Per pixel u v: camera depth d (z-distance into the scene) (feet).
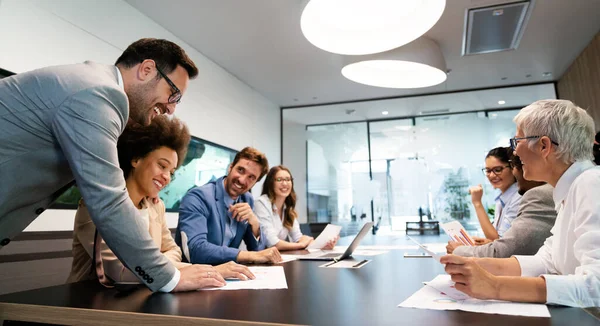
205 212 5.60
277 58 14.87
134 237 2.64
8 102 2.74
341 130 21.01
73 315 2.24
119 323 2.14
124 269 3.48
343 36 8.60
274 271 3.80
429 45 11.03
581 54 14.44
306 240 8.33
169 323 2.04
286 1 10.96
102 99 2.74
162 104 3.66
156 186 4.00
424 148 19.92
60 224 8.56
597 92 13.28
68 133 2.62
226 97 15.90
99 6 9.90
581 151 3.10
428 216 19.42
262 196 8.71
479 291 2.27
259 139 18.83
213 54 14.46
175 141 3.99
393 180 20.18
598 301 2.18
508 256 4.33
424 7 7.45
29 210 3.10
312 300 2.43
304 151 21.33
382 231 19.84
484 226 8.30
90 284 3.11
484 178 18.94
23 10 7.97
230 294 2.65
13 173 2.78
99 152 2.62
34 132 2.75
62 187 3.21
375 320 1.93
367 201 20.33
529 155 3.27
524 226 4.37
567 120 3.09
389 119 20.56
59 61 8.71
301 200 21.03
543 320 1.89
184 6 11.15
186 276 2.83
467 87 18.56
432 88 18.66
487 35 12.92
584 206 2.69
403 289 2.79
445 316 1.99
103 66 3.21
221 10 11.39
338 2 7.52
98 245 3.09
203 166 14.10
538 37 13.24
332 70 16.14
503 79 17.40
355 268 4.07
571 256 2.99
